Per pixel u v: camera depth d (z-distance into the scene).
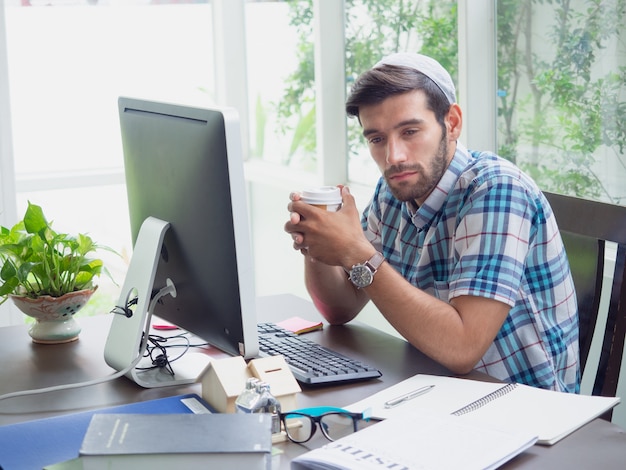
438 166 1.56
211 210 1.30
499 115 2.47
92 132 3.67
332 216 1.47
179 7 3.80
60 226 3.61
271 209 3.78
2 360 1.58
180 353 1.58
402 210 1.72
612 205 1.59
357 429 1.19
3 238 1.64
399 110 1.51
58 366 1.53
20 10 3.45
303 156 3.51
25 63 3.50
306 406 1.29
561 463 1.07
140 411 1.26
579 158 2.24
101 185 3.62
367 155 3.14
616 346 1.57
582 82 2.19
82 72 3.61
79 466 1.05
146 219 1.47
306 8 3.34
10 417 1.28
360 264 1.46
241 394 1.18
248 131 3.98
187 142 1.32
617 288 1.56
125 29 3.68
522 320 1.57
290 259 3.66
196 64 3.89
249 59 3.87
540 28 2.29
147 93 3.79
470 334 1.43
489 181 1.54
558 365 1.60
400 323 1.46
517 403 1.25
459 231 1.54
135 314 1.42
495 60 2.46
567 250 1.68
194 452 0.95
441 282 1.65
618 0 2.06
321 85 3.18
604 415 1.41
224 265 1.31
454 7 2.53
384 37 2.91
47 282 1.63
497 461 1.03
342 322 1.76
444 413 1.21
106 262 3.70
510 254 1.48
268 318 1.82
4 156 3.11
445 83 1.55
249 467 0.96
